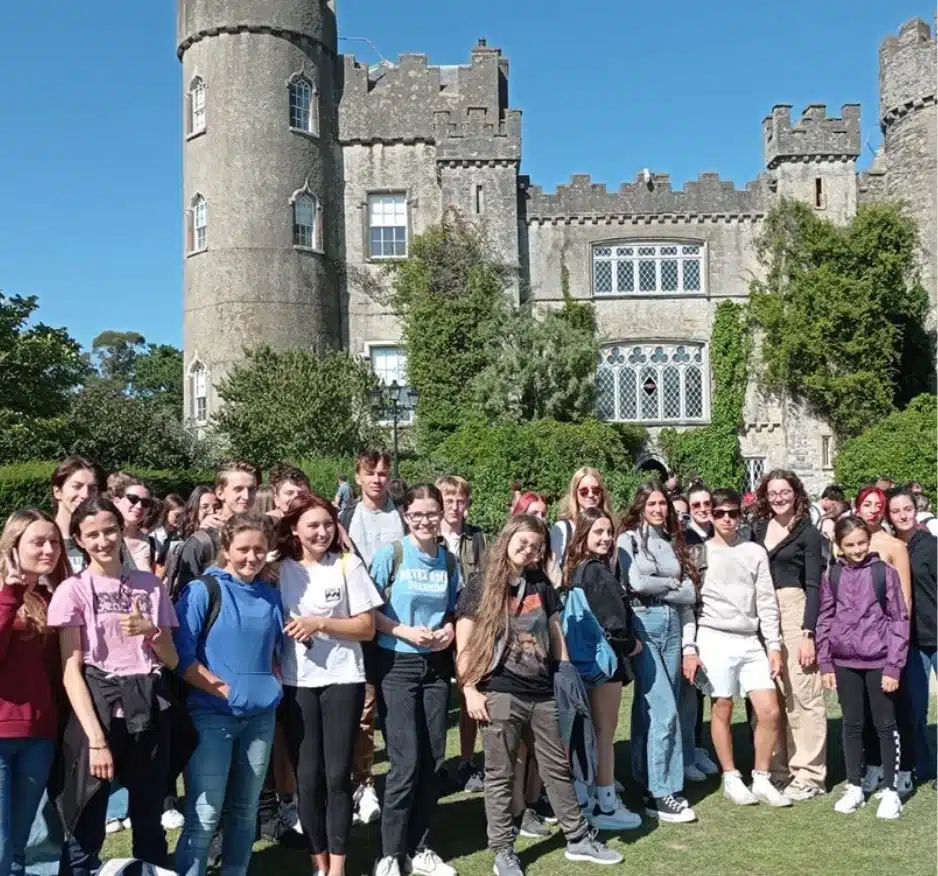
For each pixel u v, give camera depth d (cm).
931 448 2667
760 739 704
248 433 2409
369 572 615
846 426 3047
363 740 682
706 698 1046
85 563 546
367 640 573
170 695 524
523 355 2823
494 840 575
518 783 649
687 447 3081
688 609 716
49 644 515
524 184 3166
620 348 3155
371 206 3144
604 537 674
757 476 3119
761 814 675
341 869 549
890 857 589
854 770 685
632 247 3177
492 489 2519
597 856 588
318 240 3038
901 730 730
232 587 542
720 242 3170
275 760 645
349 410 2523
